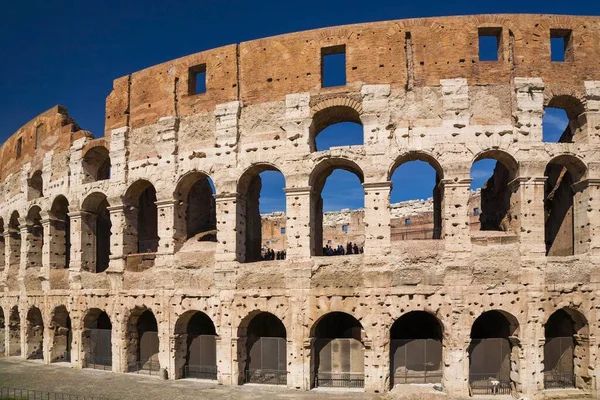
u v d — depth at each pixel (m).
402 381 37.81
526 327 36.69
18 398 35.41
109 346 47.19
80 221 49.22
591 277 37.44
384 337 37.19
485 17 39.53
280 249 89.50
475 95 38.69
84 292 47.69
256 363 40.59
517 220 38.06
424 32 39.66
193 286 41.69
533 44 39.22
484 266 37.03
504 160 39.31
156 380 41.53
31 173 57.09
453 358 36.53
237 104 41.91
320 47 40.91
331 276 38.28
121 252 45.59
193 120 43.53
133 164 45.91
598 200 37.88
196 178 44.06
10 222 61.62
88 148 48.97
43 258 52.94
